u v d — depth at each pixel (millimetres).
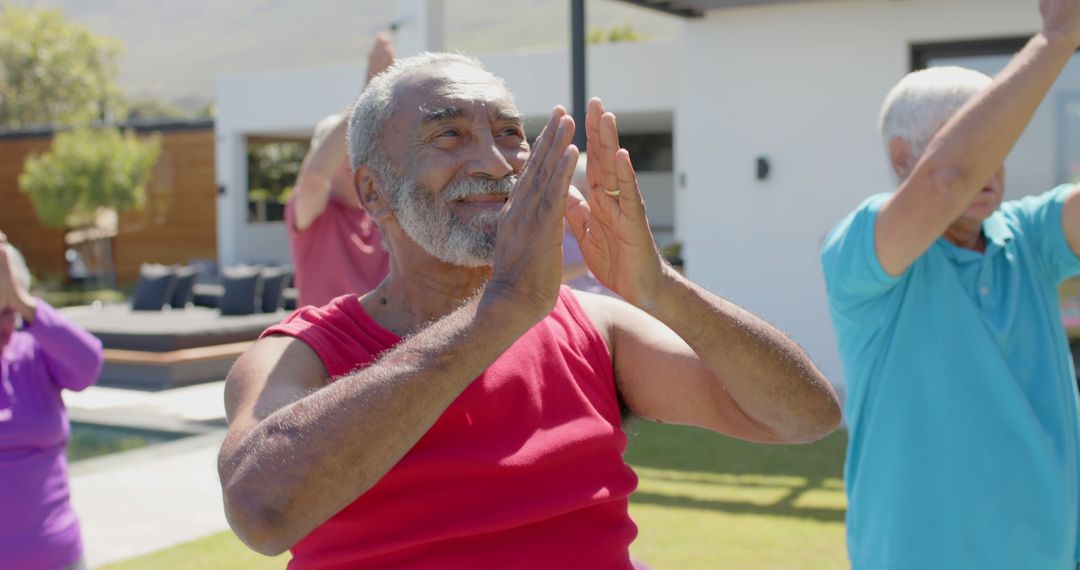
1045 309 2189
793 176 8430
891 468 2109
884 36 8125
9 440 2852
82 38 46469
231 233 19812
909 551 2061
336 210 3602
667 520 4785
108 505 5516
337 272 3592
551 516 1446
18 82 44625
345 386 1225
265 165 27500
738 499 5168
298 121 18578
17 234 24531
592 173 1379
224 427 8125
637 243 1366
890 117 2266
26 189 21984
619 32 29375
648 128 20516
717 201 8680
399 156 1525
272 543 1201
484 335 1249
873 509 2141
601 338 1648
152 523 5125
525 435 1469
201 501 5582
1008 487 2033
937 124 2184
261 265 19344
